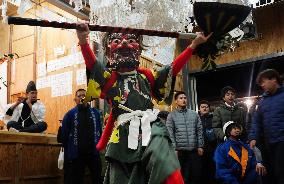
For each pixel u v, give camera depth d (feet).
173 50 22.72
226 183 14.76
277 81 13.65
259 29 23.04
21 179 15.92
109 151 7.00
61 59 24.07
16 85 26.05
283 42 22.33
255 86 25.62
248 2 14.21
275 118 13.21
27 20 6.36
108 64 7.71
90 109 16.14
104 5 14.79
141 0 14.60
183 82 25.48
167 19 15.03
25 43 26.00
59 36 24.35
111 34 7.57
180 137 17.69
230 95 18.12
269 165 13.85
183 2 15.06
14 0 17.12
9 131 15.56
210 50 7.39
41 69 24.94
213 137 18.65
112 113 7.60
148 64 20.81
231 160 15.12
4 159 15.26
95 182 15.88
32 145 16.71
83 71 22.80
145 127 7.00
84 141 15.46
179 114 18.08
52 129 23.80
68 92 23.40
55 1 17.66
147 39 14.67
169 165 6.44
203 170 18.37
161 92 7.72
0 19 23.36
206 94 26.94
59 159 17.07
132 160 6.89
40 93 24.79
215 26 7.18
